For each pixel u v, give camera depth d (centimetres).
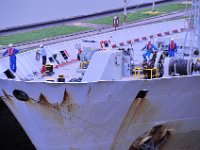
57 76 2083
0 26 4544
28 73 2133
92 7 5516
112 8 5478
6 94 1822
